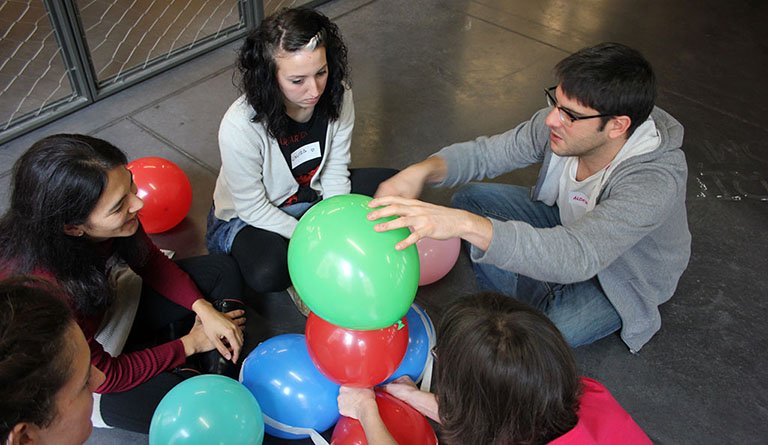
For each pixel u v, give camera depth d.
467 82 3.27
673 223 1.76
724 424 1.85
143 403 1.59
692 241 2.43
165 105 2.99
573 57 1.51
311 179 2.01
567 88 1.50
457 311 1.08
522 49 3.55
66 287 1.36
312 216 1.31
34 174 1.28
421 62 3.39
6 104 2.84
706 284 2.27
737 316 2.16
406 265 1.26
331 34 1.72
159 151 2.71
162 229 2.27
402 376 1.65
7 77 2.99
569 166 1.84
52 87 2.97
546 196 2.04
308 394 1.54
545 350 1.01
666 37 3.72
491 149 1.96
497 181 2.68
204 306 1.76
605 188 1.67
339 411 1.54
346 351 1.40
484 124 2.99
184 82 3.14
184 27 3.47
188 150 2.73
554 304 1.92
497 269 2.03
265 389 1.56
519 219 2.12
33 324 0.86
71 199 1.29
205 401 1.40
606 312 1.91
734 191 2.67
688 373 1.98
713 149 2.89
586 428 1.08
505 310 1.06
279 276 1.92
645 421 1.85
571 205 1.88
